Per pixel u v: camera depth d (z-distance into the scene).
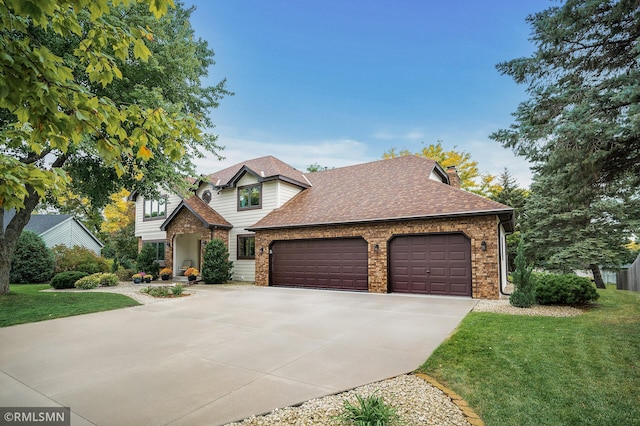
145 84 10.91
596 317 8.21
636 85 5.82
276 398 3.96
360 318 8.41
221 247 17.77
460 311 9.17
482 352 5.50
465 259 11.97
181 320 8.47
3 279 11.67
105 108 2.91
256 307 10.18
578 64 7.51
